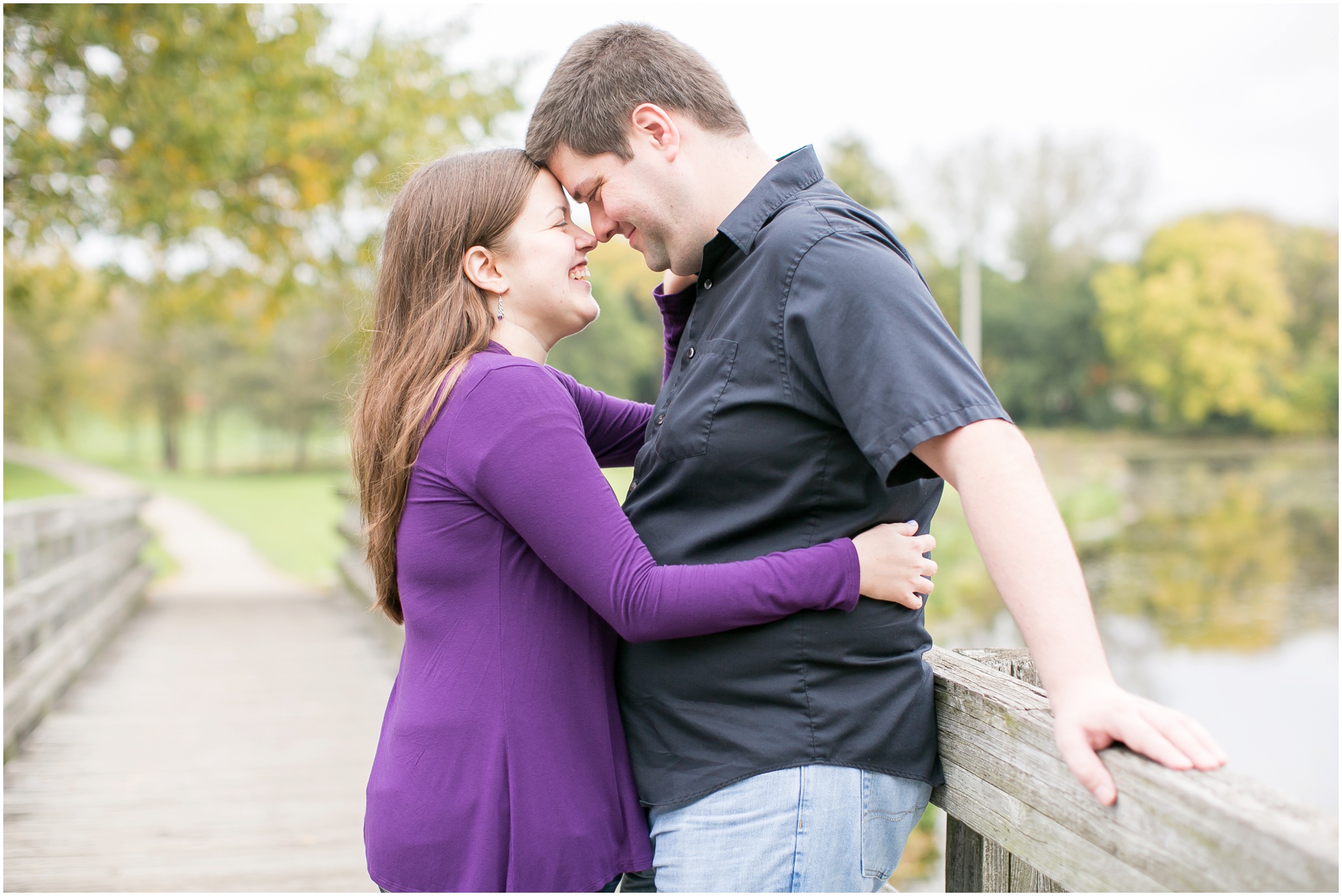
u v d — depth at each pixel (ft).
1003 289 138.51
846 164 128.98
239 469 160.66
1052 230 136.46
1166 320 132.05
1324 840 2.40
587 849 4.12
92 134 23.29
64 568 19.29
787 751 3.87
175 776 12.64
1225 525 88.22
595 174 4.56
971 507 3.31
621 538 3.99
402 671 4.49
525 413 4.13
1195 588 66.59
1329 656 51.85
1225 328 131.75
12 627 14.71
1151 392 136.05
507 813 4.09
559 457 4.06
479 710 4.15
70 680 17.75
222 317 36.76
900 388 3.45
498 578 4.23
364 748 13.94
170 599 30.96
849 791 3.86
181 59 23.52
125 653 20.90
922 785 4.10
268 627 24.47
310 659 20.33
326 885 9.27
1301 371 132.05
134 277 31.32
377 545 4.50
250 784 12.34
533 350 4.75
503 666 4.17
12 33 21.62
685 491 4.19
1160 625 58.54
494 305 4.64
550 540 4.02
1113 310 135.03
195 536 63.16
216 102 23.49
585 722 4.26
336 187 28.60
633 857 4.25
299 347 145.79
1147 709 2.97
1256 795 2.65
